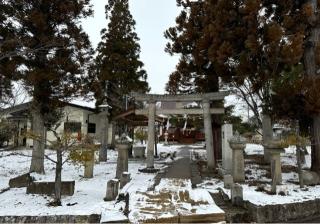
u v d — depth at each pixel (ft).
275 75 36.78
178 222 19.39
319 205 25.75
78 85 40.45
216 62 40.96
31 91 39.11
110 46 73.82
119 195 25.71
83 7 41.06
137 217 19.26
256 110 53.21
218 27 38.63
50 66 38.22
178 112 46.80
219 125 52.95
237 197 25.04
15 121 78.28
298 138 31.30
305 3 37.68
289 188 30.35
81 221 20.31
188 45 50.39
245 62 36.06
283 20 36.81
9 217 20.39
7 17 37.73
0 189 31.86
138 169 44.16
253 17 35.27
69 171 43.04
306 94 33.83
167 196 24.62
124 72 71.61
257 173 40.32
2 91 45.29
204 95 46.03
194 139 124.67
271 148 32.63
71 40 40.75
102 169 45.39
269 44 33.78
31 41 36.88
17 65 37.19
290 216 23.62
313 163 37.14
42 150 39.52
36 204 24.73
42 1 38.73
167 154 71.56
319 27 37.76
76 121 80.23
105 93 68.23
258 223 22.09
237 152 34.55
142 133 85.10
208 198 24.04
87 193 28.94
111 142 84.99
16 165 50.80
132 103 72.08
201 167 45.75
